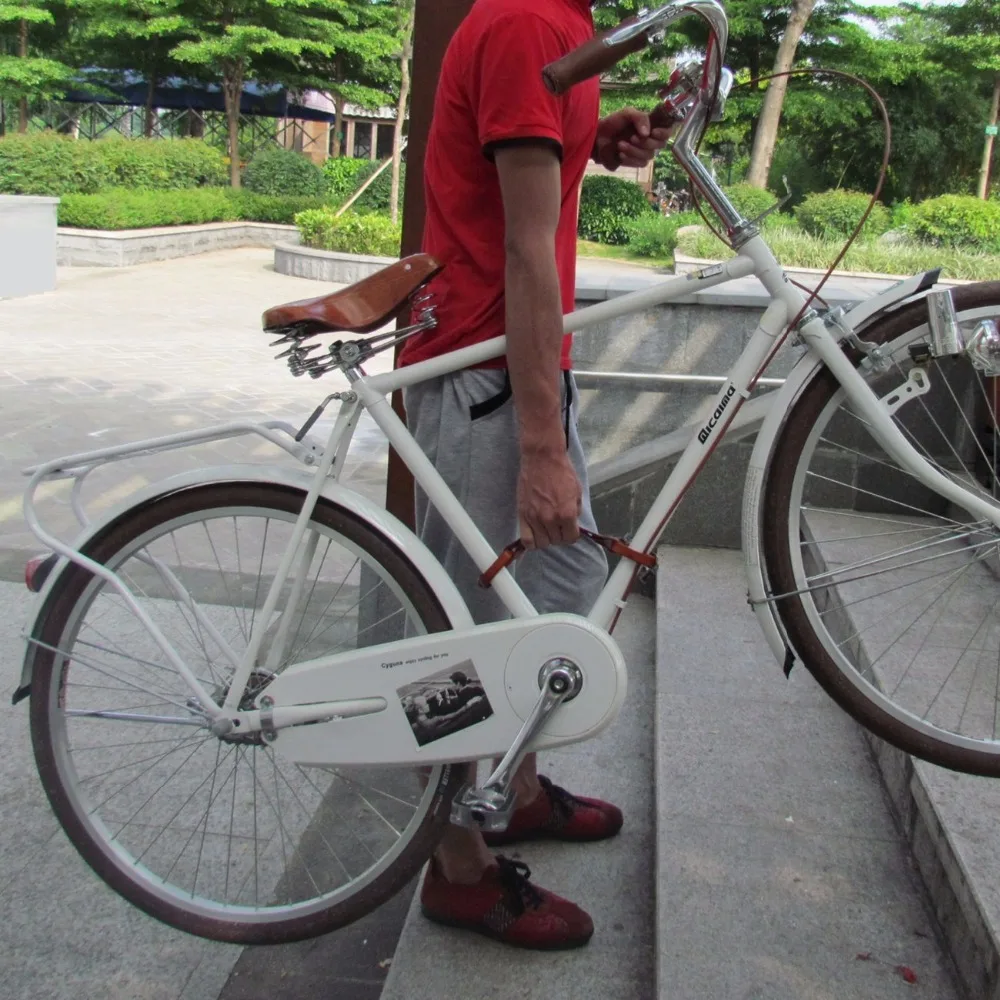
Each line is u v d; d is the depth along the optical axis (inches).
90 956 86.9
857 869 83.1
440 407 74.6
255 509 75.2
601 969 80.7
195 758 110.1
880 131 879.7
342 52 833.5
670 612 134.3
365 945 90.6
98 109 1066.1
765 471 72.8
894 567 77.0
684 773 96.4
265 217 756.0
